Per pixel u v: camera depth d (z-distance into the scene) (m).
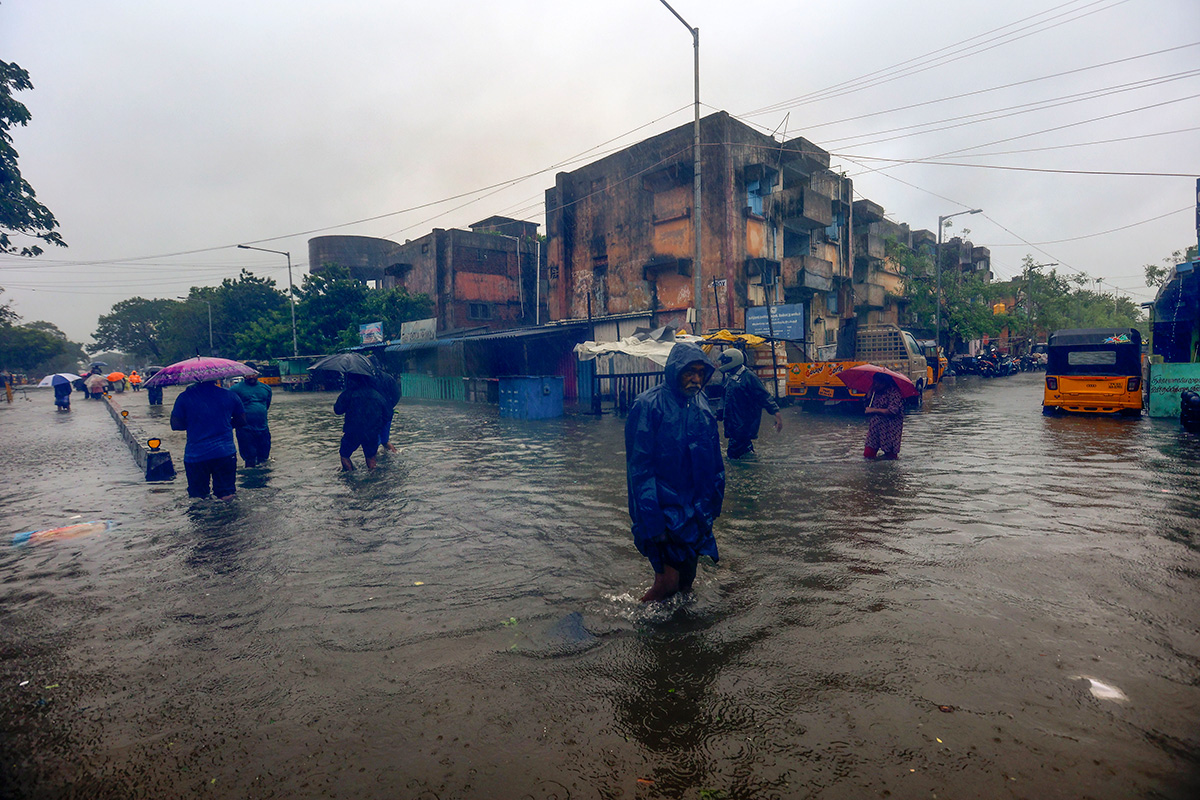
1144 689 2.50
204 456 6.66
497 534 5.10
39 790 2.11
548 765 2.14
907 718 2.34
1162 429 10.73
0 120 16.61
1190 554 4.16
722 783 2.02
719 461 3.60
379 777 2.10
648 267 23.30
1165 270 44.06
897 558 4.20
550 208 27.52
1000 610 3.30
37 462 10.81
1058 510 5.38
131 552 4.95
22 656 3.14
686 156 22.05
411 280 37.50
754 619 3.27
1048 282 49.25
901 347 17.95
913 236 43.00
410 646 3.10
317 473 8.27
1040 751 2.12
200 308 59.28
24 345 74.38
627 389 15.57
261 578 4.22
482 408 19.11
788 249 25.98
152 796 2.05
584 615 3.39
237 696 2.68
